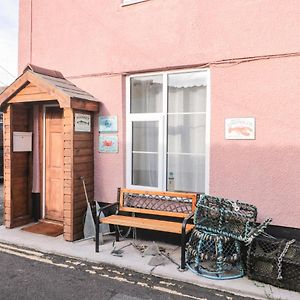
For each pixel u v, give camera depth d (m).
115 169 5.76
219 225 4.36
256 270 3.99
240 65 4.70
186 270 4.28
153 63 5.38
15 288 3.87
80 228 5.57
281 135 4.46
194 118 5.27
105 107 5.84
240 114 4.71
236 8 4.71
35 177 6.57
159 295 3.73
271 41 4.49
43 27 6.47
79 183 5.56
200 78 5.20
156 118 5.52
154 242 5.37
